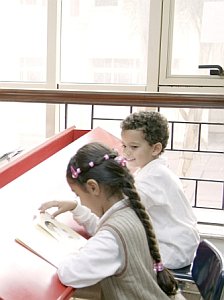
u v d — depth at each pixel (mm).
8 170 1508
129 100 1770
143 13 2760
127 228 1131
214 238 2332
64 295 949
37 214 1261
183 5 2680
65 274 1000
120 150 1871
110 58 2850
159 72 2756
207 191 2680
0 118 2982
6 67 2973
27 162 1650
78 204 1336
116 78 2865
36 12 2863
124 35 2809
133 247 1122
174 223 1613
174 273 1571
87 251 1071
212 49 2703
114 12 2795
